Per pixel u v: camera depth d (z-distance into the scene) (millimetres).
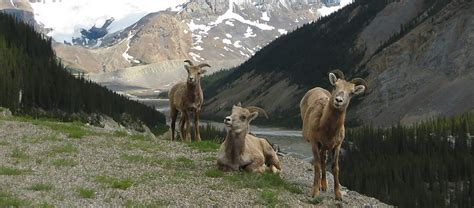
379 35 186750
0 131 21594
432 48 141625
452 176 78312
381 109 135375
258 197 13289
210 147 20828
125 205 11562
